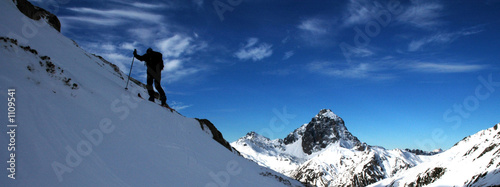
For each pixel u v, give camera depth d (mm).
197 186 9156
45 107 7012
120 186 6105
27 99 6691
